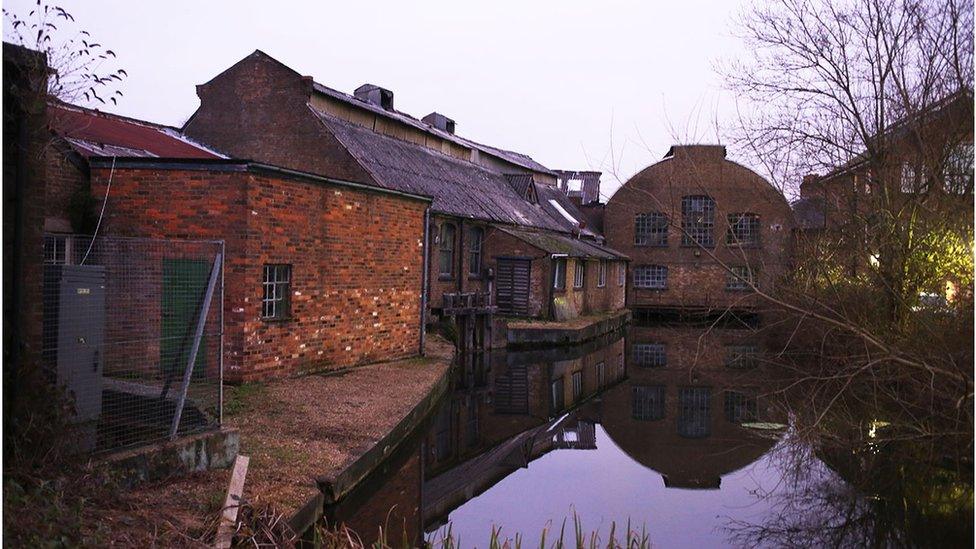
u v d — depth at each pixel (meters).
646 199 38.78
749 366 21.42
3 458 5.75
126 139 16.30
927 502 9.33
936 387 8.88
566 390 17.91
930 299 11.53
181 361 10.38
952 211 10.91
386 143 27.77
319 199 13.27
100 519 5.68
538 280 27.64
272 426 9.45
